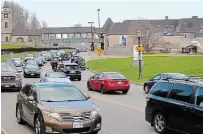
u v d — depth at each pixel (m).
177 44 119.00
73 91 12.20
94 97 23.81
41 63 68.88
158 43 109.75
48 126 10.48
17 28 173.12
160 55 79.31
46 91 11.99
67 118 10.49
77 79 40.31
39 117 10.95
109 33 132.00
